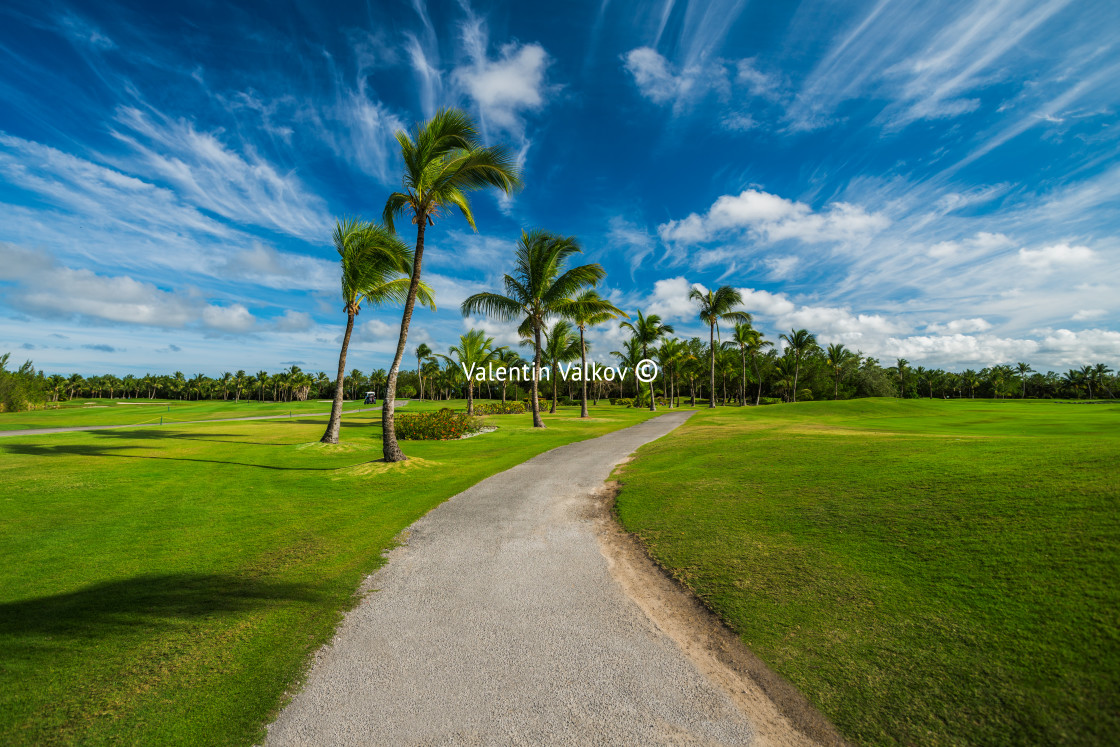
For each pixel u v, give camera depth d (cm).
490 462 1363
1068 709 287
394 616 469
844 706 318
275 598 507
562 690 348
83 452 1493
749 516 716
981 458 779
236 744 296
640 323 4188
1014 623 371
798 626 419
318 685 357
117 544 669
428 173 1302
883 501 674
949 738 283
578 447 1666
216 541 689
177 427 2666
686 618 455
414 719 319
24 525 748
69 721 313
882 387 6856
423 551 655
